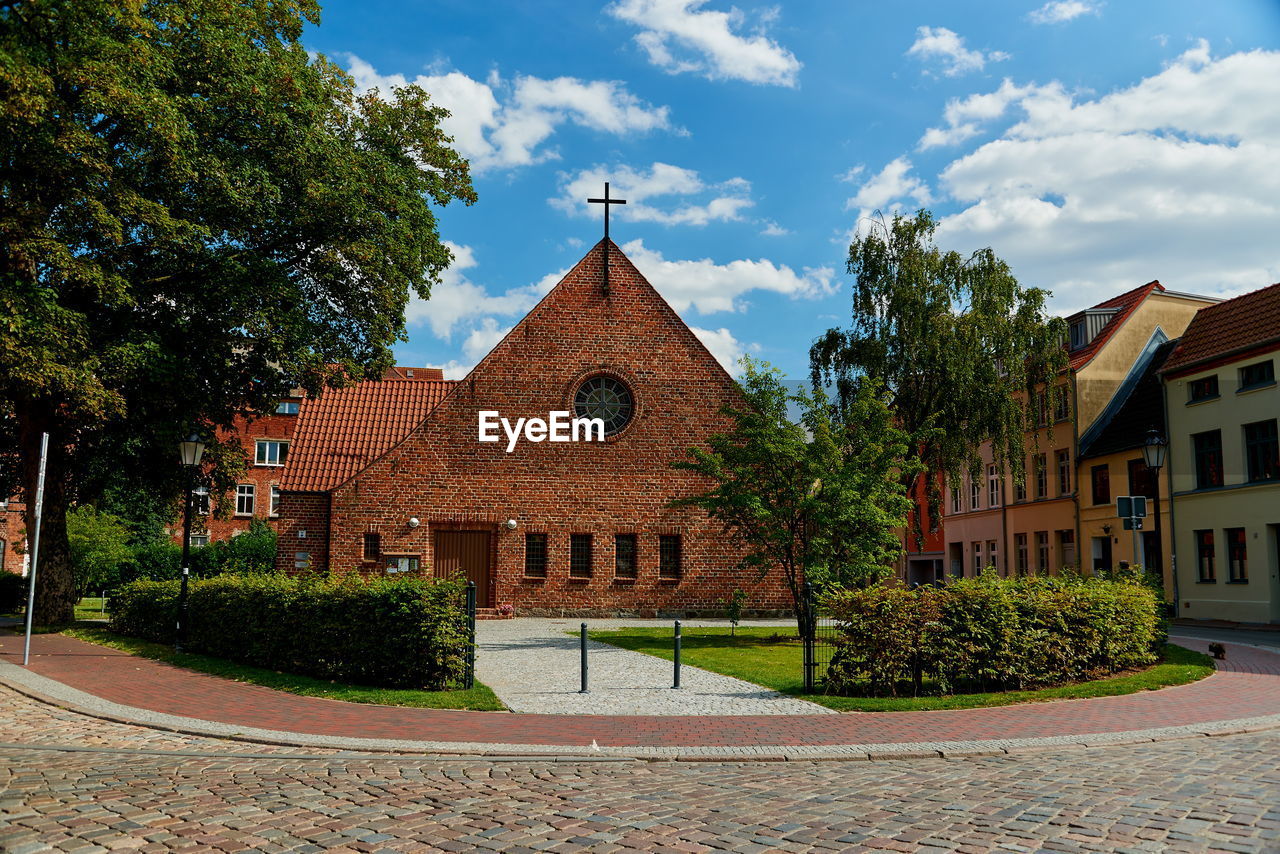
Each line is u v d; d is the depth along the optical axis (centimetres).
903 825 629
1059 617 1427
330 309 2447
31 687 1350
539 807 690
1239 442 2911
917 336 2838
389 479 2903
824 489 2134
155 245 1942
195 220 2070
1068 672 1433
